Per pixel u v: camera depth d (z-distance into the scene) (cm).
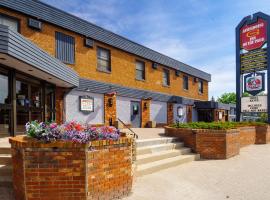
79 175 508
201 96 3198
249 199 610
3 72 963
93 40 1747
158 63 2412
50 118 1398
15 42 824
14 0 1284
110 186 564
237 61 2208
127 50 2023
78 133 524
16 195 548
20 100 1081
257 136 1767
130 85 2077
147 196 610
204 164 996
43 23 1445
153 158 921
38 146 504
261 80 2055
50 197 504
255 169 922
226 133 1115
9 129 986
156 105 2375
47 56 1071
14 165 554
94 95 1750
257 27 2086
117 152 584
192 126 1280
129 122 2048
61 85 1452
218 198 614
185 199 602
